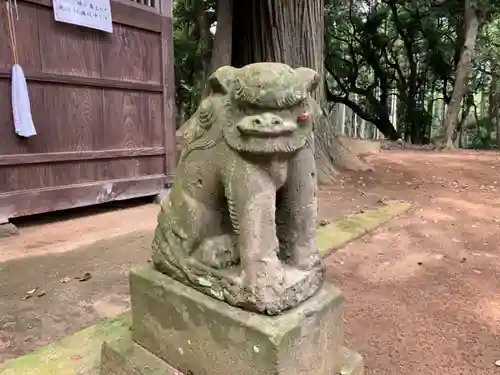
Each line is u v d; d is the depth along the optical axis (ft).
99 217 15.14
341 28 55.42
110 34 15.21
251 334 4.41
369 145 28.86
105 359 5.84
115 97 15.67
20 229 13.46
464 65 36.78
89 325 7.43
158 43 16.96
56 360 6.11
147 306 5.60
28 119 12.93
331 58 55.83
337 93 68.64
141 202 17.66
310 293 4.88
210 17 41.65
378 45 55.11
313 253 5.11
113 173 15.90
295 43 19.63
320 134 21.33
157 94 17.17
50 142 13.97
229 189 4.68
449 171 21.77
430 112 62.59
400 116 63.57
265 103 4.32
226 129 4.69
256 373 4.44
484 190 18.33
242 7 20.68
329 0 46.47
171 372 5.24
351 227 12.68
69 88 14.28
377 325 7.31
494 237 12.22
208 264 5.02
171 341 5.33
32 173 13.58
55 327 7.34
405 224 13.61
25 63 13.08
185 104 51.85
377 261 10.44
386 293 8.61
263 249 4.57
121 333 6.67
